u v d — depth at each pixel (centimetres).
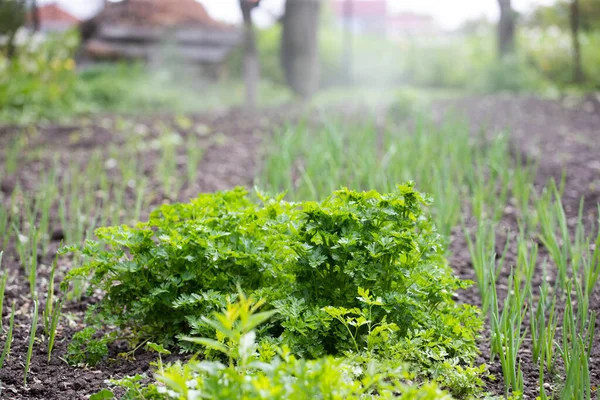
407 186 327
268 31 2227
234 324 311
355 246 325
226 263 350
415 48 2025
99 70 1581
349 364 288
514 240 530
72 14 3834
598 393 303
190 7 2094
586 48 1574
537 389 330
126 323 368
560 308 421
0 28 1340
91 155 830
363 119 974
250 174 729
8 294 430
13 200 549
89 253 344
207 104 1438
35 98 1139
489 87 1418
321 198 545
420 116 734
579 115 998
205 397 221
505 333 334
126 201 644
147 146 878
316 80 1744
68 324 396
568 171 690
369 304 311
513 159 730
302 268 330
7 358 347
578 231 451
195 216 374
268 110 1180
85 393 317
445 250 450
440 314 340
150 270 349
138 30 1997
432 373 307
